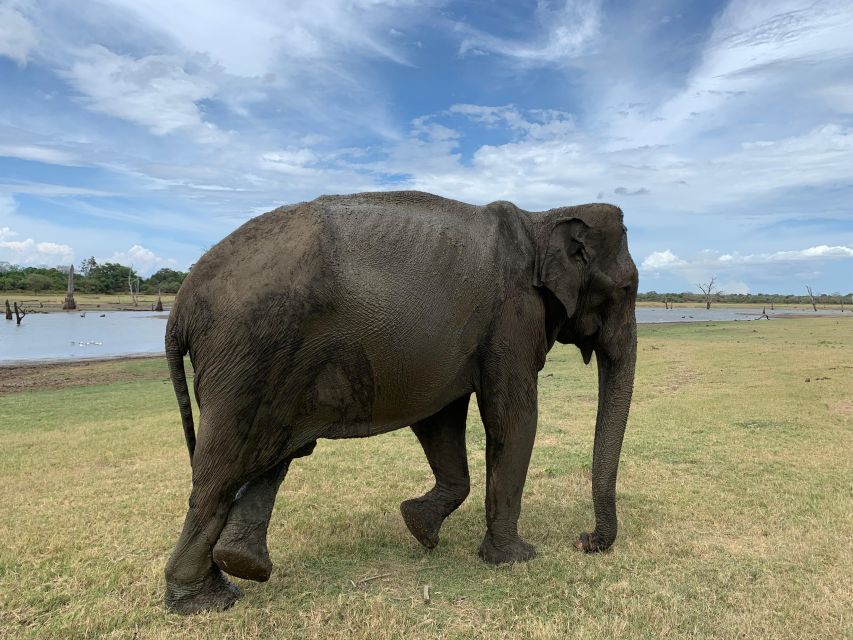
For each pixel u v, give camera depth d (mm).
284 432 3217
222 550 3072
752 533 4219
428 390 3500
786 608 3152
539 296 3787
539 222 3850
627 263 3988
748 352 15875
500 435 3732
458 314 3459
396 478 5656
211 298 3082
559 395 10531
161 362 18266
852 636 2883
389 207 3494
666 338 23016
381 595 3348
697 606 3203
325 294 3100
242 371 3033
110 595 3346
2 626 3027
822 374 11359
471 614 3158
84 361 18969
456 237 3510
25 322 40719
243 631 2986
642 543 4078
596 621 3055
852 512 4527
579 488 5297
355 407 3361
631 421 7926
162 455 6621
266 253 3111
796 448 6414
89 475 5801
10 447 7004
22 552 3902
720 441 6785
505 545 3838
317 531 4340
